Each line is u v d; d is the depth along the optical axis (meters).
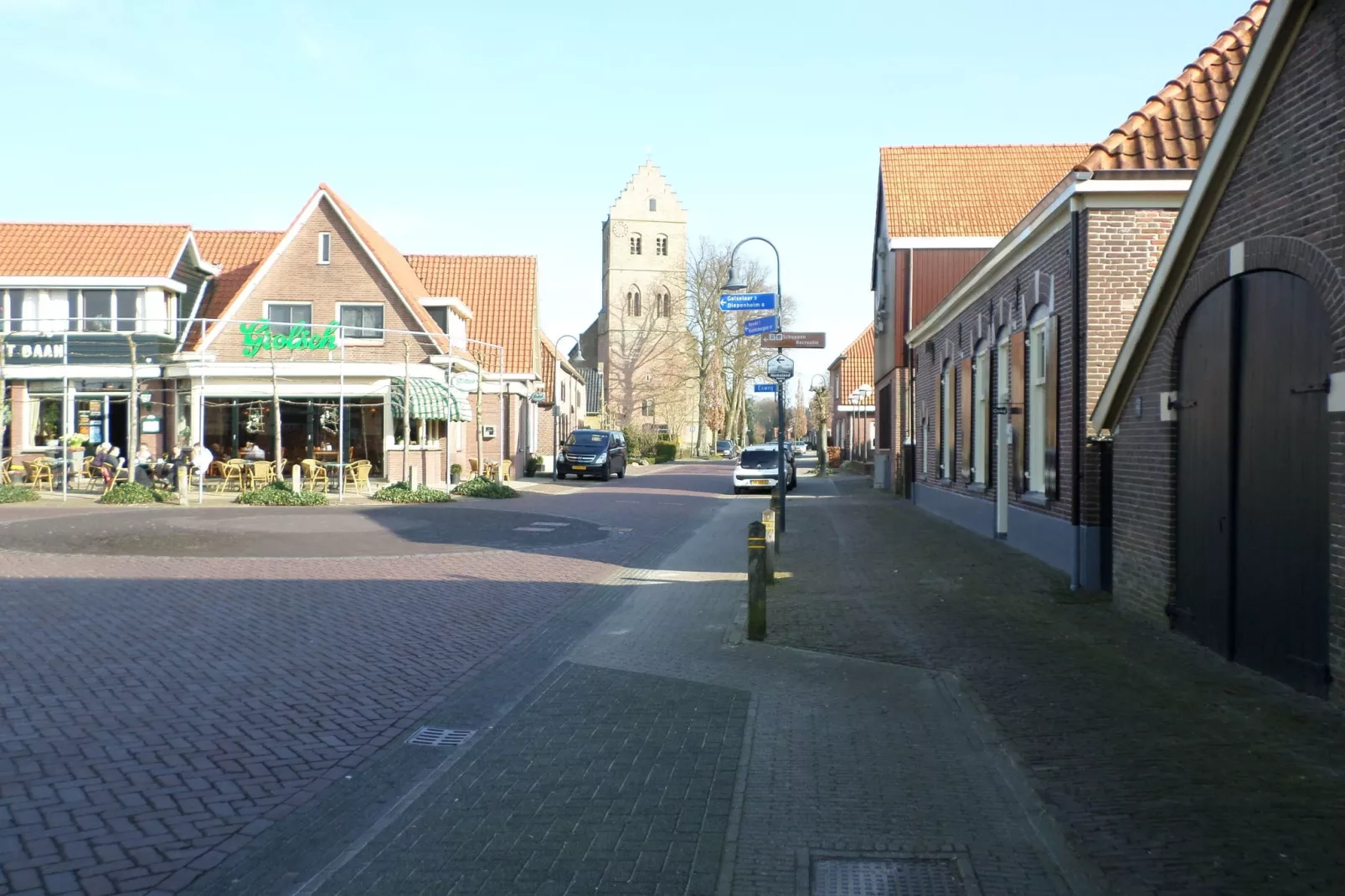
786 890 4.16
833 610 10.58
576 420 59.16
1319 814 4.77
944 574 12.75
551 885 4.17
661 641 9.27
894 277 28.64
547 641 9.29
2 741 5.85
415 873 4.28
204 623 9.39
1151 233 11.27
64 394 26.39
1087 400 11.34
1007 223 28.17
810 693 7.39
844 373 60.75
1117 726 6.20
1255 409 7.23
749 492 32.00
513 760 5.84
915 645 8.80
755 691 7.46
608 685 7.64
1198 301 8.16
